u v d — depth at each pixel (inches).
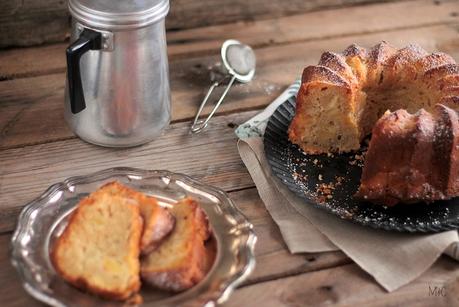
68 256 35.3
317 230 39.4
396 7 58.6
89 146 43.8
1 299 35.9
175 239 36.0
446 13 58.1
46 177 41.9
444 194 39.9
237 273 35.4
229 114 47.1
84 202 36.8
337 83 42.8
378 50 45.5
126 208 36.0
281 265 38.0
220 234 37.6
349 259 38.5
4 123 45.1
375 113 45.8
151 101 42.8
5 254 37.8
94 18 39.4
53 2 51.4
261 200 41.4
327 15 57.4
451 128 39.5
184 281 34.7
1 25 51.0
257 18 56.8
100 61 40.8
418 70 44.4
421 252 38.1
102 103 42.0
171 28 55.1
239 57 50.2
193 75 50.1
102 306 34.0
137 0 40.1
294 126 43.6
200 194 39.6
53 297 34.0
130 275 34.2
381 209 40.0
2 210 40.0
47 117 45.8
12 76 48.9
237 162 43.6
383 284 37.3
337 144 43.9
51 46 52.2
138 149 43.9
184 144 44.5
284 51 53.1
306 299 36.7
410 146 39.2
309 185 41.4
